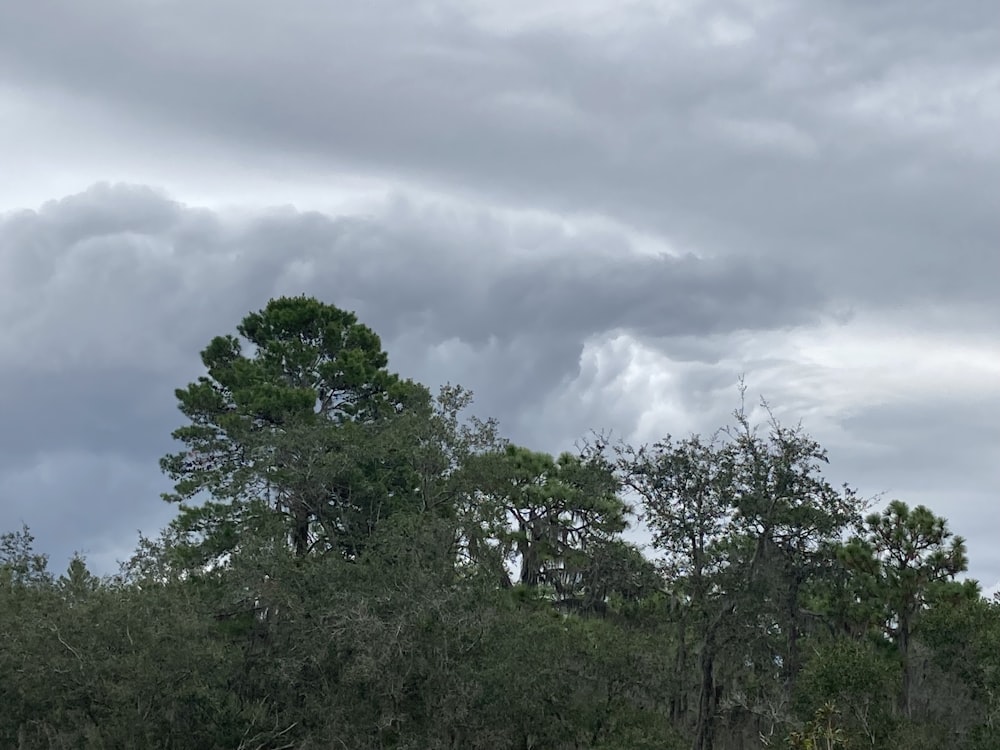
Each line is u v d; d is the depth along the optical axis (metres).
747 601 35.53
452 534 36.81
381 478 40.62
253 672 36.31
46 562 39.28
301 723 35.00
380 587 34.72
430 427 39.59
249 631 38.38
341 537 40.44
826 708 31.42
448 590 34.75
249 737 34.53
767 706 34.22
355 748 33.34
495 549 37.69
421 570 34.94
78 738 33.31
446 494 39.28
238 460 45.56
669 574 36.72
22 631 33.41
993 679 32.59
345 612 33.75
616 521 42.97
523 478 44.34
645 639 37.09
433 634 34.41
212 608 37.94
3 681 33.16
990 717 32.28
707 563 36.47
